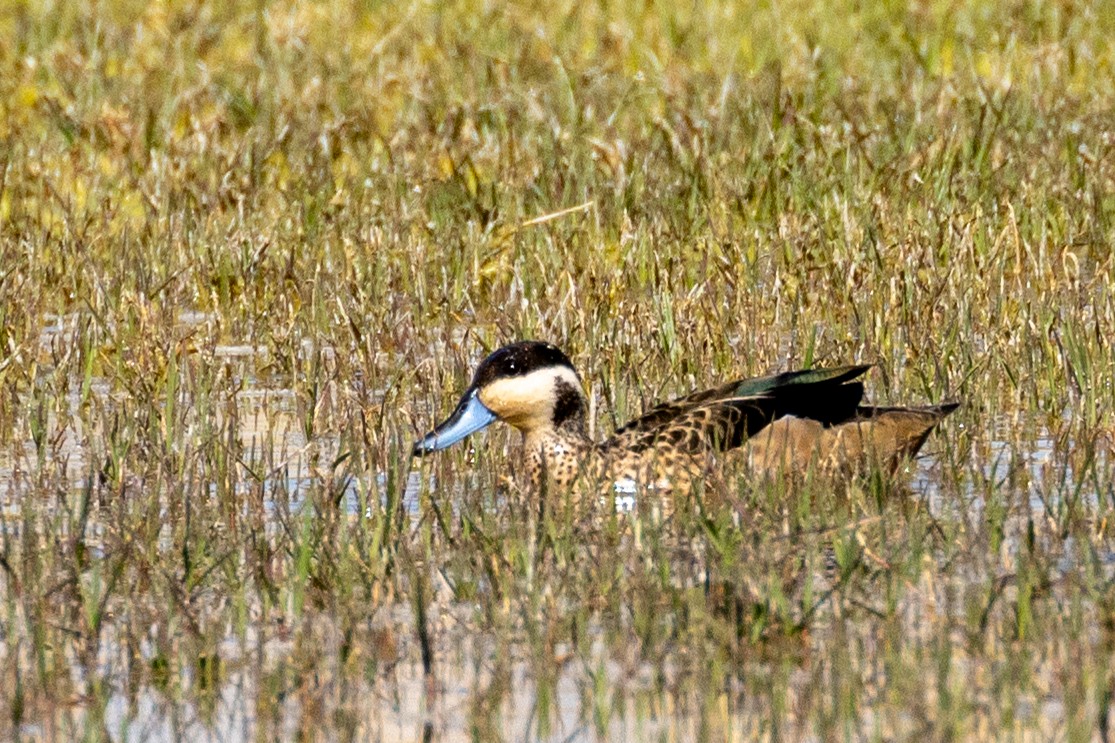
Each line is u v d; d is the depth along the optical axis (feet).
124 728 22.99
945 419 38.88
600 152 61.11
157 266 53.57
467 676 25.39
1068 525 31.01
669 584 28.22
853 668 24.59
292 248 52.39
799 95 68.08
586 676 25.12
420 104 69.10
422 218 57.77
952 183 57.82
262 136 65.51
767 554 28.76
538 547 29.89
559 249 53.47
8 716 24.03
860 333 45.57
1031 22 82.89
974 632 25.63
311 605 28.60
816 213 55.52
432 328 48.55
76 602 28.35
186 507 32.40
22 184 60.90
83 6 89.40
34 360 45.09
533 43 82.28
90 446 38.75
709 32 85.35
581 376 43.19
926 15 86.53
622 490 35.83
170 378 40.16
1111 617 25.91
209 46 80.18
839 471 35.42
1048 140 62.95
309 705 24.04
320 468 37.76
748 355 43.65
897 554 29.32
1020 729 22.62
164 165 61.21
